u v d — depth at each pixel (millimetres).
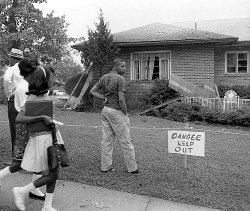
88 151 6941
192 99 14125
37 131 3689
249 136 9859
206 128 11375
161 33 17688
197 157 6727
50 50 19109
